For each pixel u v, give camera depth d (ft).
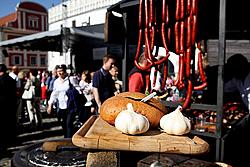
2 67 16.76
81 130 4.52
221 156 7.01
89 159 4.23
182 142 3.99
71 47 28.37
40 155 6.40
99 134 4.23
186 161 4.93
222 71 6.76
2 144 16.37
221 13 6.66
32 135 19.60
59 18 55.26
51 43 26.71
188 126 4.36
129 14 9.58
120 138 4.05
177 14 6.44
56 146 6.64
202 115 8.30
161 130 4.67
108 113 4.72
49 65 57.47
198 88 6.98
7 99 16.65
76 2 48.29
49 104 16.63
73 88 16.01
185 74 6.59
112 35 9.11
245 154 7.86
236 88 10.73
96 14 43.57
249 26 13.05
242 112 9.96
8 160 14.25
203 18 11.02
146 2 6.97
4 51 43.75
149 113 4.63
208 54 17.99
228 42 19.20
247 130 8.36
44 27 106.52
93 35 22.00
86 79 19.24
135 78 9.25
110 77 11.37
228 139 7.22
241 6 9.87
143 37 7.61
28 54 96.48
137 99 4.99
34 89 21.79
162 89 8.01
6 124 16.78
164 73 7.25
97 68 33.14
